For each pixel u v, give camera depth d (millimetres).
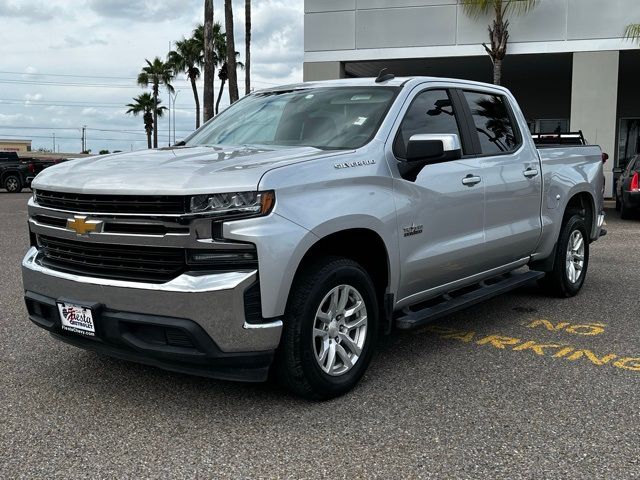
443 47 20875
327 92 5074
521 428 3637
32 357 4914
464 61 22000
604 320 5984
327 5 21625
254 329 3559
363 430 3623
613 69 20000
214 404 4000
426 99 4961
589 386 4285
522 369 4637
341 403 4012
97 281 3725
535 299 6863
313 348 3854
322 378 3916
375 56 21406
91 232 3730
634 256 9727
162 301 3525
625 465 3203
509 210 5574
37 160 33188
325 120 4738
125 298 3637
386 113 4582
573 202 6969
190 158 4090
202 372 3652
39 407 3973
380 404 3994
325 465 3230
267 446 3439
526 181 5789
